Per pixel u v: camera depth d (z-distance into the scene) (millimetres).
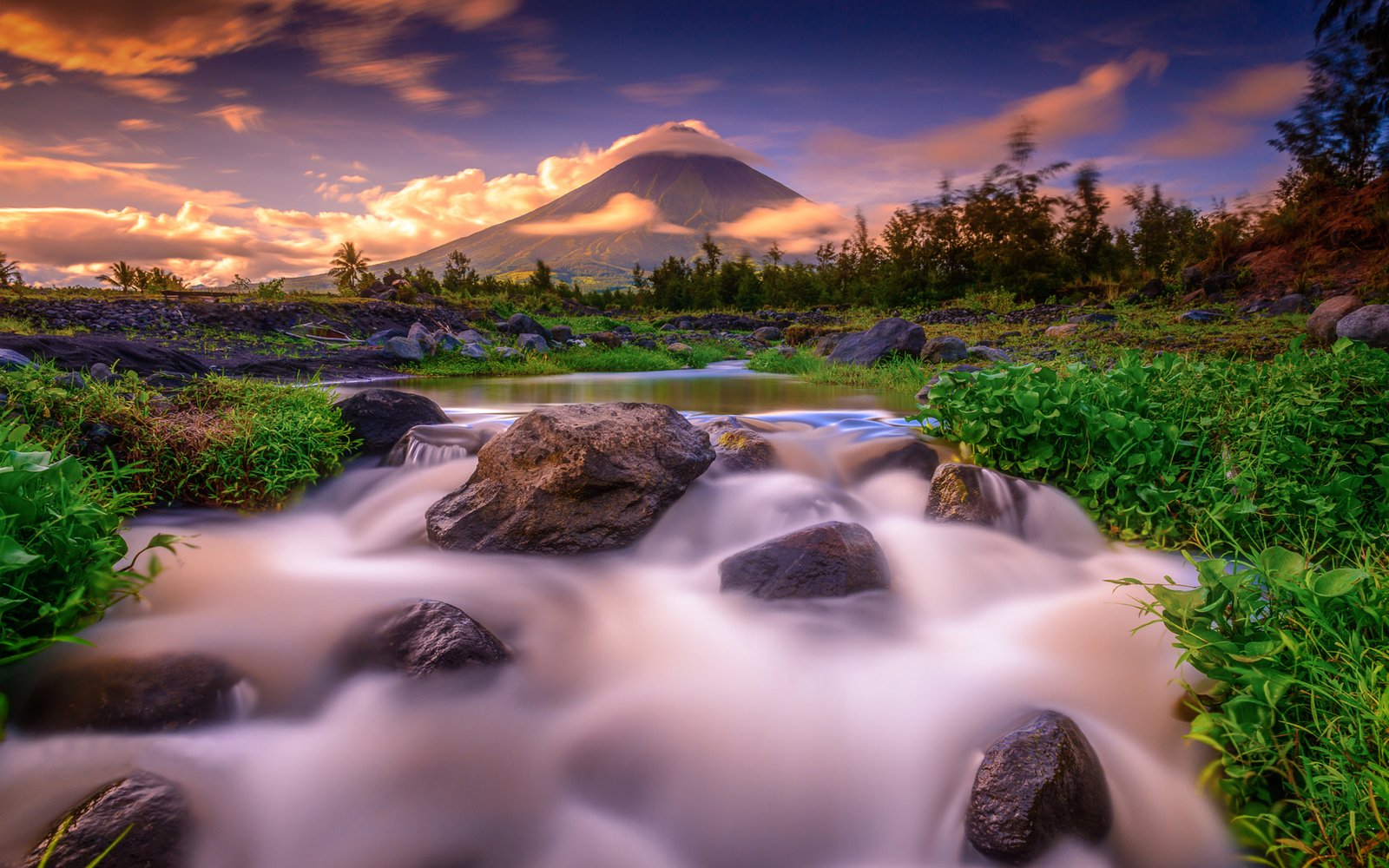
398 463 5215
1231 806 2205
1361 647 2252
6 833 2047
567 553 3955
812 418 7258
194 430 4703
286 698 2680
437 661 2768
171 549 3297
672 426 4484
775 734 2693
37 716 2363
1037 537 4074
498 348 16250
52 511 2656
